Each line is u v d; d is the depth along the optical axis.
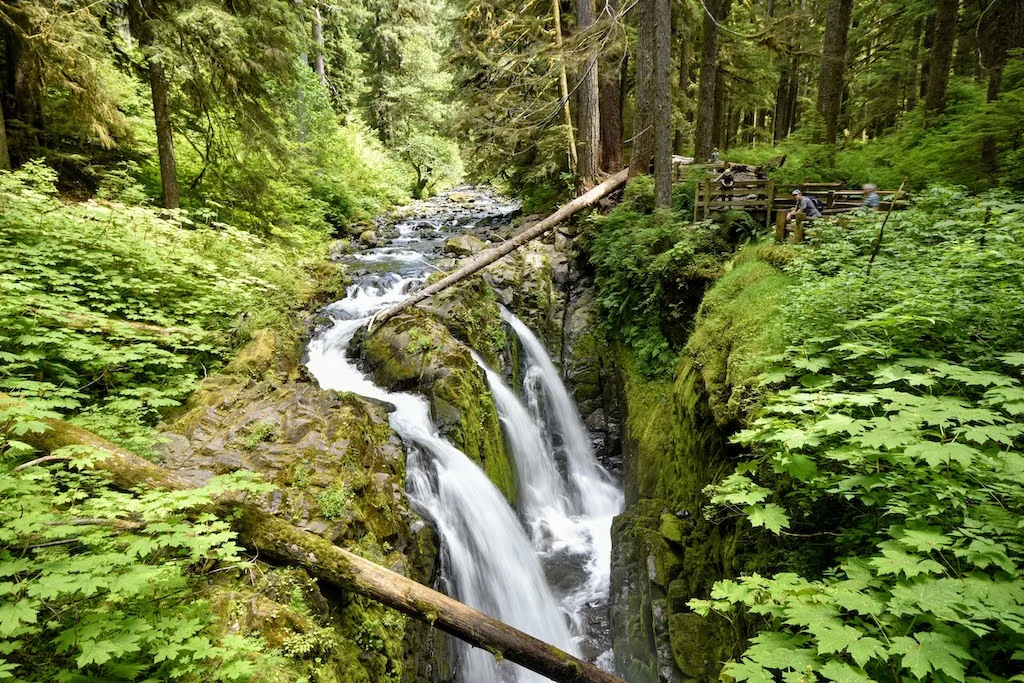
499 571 6.99
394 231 17.19
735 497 3.49
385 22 28.41
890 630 2.51
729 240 9.91
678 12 15.85
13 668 2.52
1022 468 2.76
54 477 3.53
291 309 9.20
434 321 9.06
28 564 2.56
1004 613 2.24
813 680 2.25
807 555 4.08
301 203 15.41
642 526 7.27
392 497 5.49
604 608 7.53
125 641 2.50
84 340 5.45
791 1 22.88
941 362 3.65
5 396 3.79
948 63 13.52
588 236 12.44
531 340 11.09
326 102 21.95
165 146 10.26
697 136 15.00
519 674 6.38
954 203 6.95
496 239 14.71
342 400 6.40
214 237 9.05
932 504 2.98
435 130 29.45
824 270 6.30
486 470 8.03
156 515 3.04
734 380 5.69
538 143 15.03
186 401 5.92
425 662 5.08
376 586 4.06
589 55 11.34
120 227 7.68
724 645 5.22
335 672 3.70
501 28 14.44
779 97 24.39
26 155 9.82
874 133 25.72
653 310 9.79
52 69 9.05
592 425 11.05
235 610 3.49
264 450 5.13
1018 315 4.02
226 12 9.79
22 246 6.44
